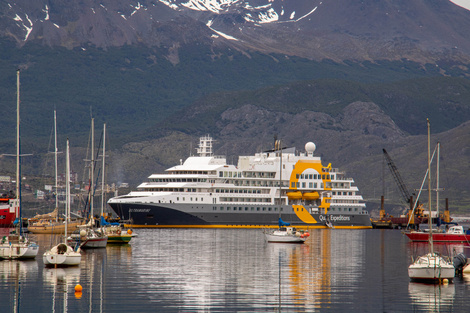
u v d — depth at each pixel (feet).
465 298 517.55
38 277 581.94
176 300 501.15
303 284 573.74
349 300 510.17
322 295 527.40
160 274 613.93
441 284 574.97
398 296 524.11
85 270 628.28
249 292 534.37
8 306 478.18
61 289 533.96
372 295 528.22
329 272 645.92
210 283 570.87
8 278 573.74
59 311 466.70
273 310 476.54
